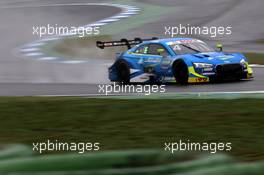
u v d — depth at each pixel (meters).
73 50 83.69
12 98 38.81
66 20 110.38
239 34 93.94
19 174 15.09
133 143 25.16
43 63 70.69
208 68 46.66
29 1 130.00
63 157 16.58
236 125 27.53
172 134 26.41
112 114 31.05
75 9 118.56
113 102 34.59
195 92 41.22
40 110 32.66
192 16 106.00
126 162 17.08
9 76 60.41
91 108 32.78
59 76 59.66
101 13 114.31
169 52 48.91
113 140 25.75
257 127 27.02
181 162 17.77
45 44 89.19
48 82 55.19
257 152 23.23
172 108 32.09
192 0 118.50
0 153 17.97
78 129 28.11
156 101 34.69
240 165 16.02
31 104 34.62
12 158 17.81
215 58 47.50
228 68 46.88
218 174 15.62
